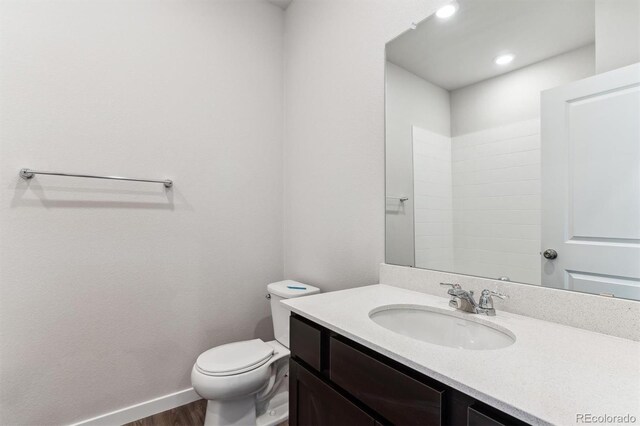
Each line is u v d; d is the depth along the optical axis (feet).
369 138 5.00
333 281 5.72
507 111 3.36
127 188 5.33
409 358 2.20
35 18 4.63
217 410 4.62
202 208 6.13
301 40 6.73
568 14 2.93
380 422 2.44
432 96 4.09
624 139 2.55
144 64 5.53
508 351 2.29
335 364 2.95
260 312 6.84
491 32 3.52
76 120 4.91
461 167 3.77
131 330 5.32
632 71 2.52
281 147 7.29
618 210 2.57
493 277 3.44
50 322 4.66
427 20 4.18
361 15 5.17
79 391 4.86
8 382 4.37
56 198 4.75
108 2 5.22
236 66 6.64
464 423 1.92
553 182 2.98
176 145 5.84
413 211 4.31
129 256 5.33
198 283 6.05
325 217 5.94
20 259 4.48
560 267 2.92
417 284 4.16
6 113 4.42
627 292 2.52
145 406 5.39
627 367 2.02
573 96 2.87
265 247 6.98
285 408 5.50
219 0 6.44
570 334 2.62
